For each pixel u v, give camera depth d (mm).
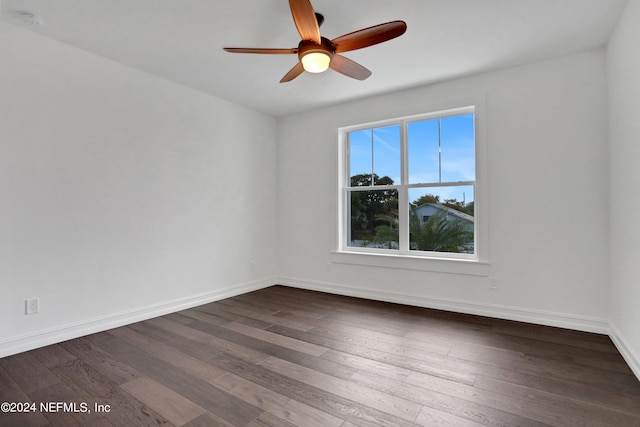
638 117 2076
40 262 2611
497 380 2078
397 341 2725
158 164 3439
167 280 3514
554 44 2785
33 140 2576
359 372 2197
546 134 3062
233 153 4270
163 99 3490
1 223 2420
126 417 1723
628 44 2225
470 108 3506
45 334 2633
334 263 4367
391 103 3918
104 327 2992
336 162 4363
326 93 3934
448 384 2035
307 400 1870
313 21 1924
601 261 2840
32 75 2574
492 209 3309
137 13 2361
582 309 2918
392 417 1709
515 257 3203
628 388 1969
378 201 4180
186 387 2016
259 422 1676
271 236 4855
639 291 2078
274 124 4918
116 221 3094
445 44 2789
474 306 3410
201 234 3865
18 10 2301
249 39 2744
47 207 2650
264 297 4172
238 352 2521
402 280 3844
